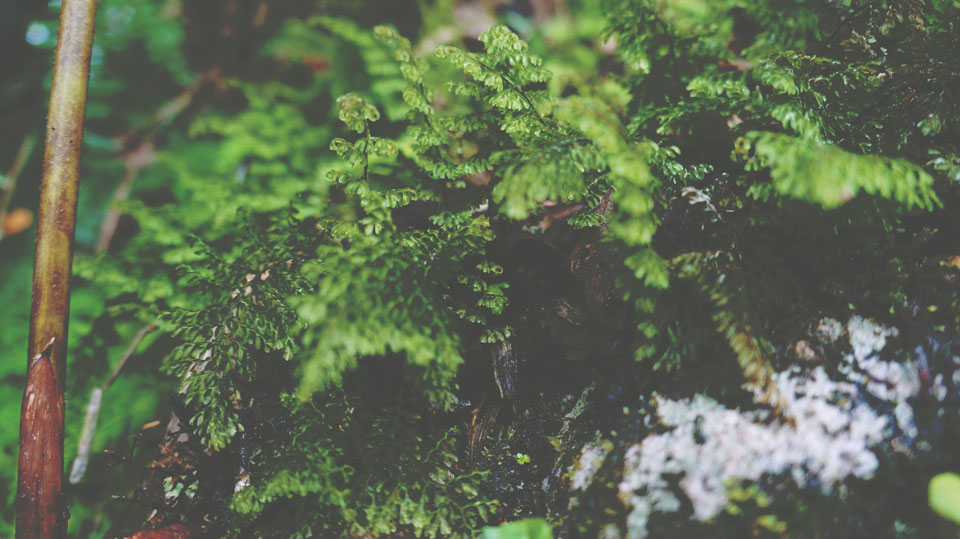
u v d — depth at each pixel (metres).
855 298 0.28
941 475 0.26
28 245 0.43
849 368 0.27
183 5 0.50
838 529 0.26
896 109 0.28
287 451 0.28
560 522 0.28
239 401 0.30
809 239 0.28
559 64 0.40
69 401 0.36
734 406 0.28
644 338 0.28
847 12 0.31
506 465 0.29
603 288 0.29
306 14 0.48
